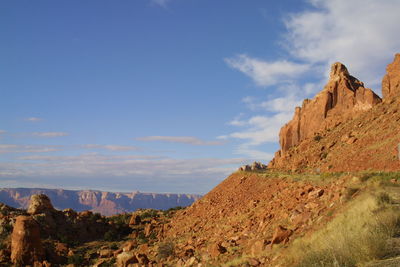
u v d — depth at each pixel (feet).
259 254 67.67
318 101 258.16
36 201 192.54
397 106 184.65
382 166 130.31
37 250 138.31
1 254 139.33
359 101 230.27
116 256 136.05
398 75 216.54
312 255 43.62
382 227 42.80
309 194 90.02
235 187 199.52
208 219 162.40
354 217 54.13
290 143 270.46
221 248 87.30
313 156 202.69
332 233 51.98
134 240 176.14
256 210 124.67
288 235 68.74
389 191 65.82
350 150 170.91
